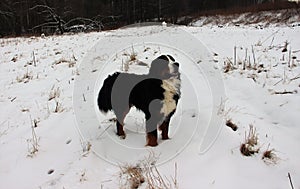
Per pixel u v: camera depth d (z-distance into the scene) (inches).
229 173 129.6
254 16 1100.5
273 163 135.6
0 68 389.1
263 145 149.9
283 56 303.0
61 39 617.9
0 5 1386.6
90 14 1437.0
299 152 143.3
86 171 144.9
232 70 281.0
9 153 169.2
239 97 219.1
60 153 163.5
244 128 168.7
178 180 129.5
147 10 1651.1
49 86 289.1
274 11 1059.9
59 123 200.1
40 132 189.8
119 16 1432.1
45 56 434.3
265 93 218.2
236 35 484.1
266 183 122.3
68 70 338.6
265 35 462.3
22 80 320.5
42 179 142.9
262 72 266.4
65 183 137.7
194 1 1872.5
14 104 249.0
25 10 1387.8
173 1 1745.8
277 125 172.7
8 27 1418.6
